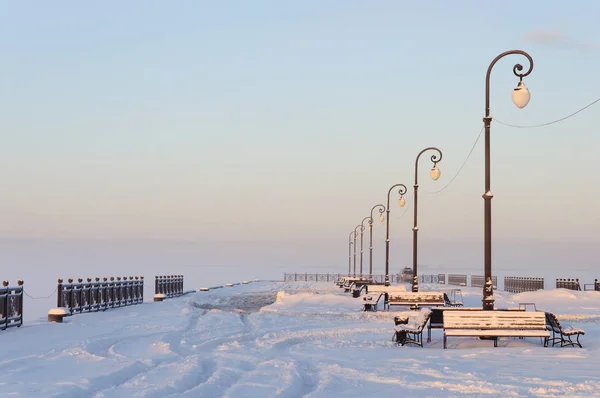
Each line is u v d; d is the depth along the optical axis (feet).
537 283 167.43
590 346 59.16
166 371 42.93
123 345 58.13
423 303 101.40
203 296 160.76
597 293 123.54
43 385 35.63
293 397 36.27
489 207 66.90
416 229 117.19
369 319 93.76
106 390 35.35
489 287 65.31
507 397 34.04
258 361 50.67
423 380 39.96
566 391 34.99
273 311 103.30
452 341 64.95
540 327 60.13
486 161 68.08
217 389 37.86
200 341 63.77
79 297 92.89
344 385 39.19
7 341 57.06
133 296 120.16
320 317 96.32
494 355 51.75
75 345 54.24
